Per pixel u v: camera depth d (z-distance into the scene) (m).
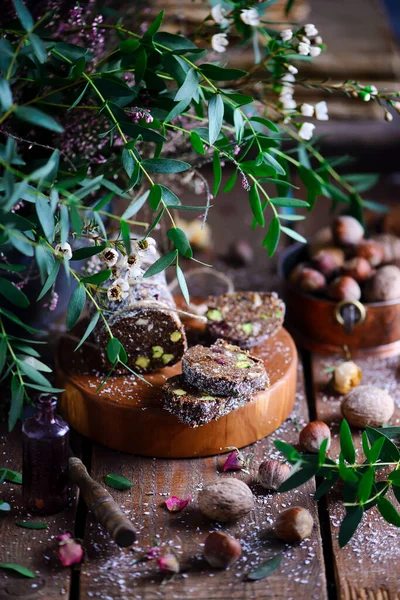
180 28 1.10
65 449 0.83
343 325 1.00
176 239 0.80
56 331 0.99
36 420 0.83
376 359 1.02
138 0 0.99
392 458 0.82
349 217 1.05
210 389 0.86
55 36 0.89
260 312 0.96
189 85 0.81
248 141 0.87
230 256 1.15
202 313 0.99
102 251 0.81
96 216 0.79
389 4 1.60
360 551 0.81
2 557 0.80
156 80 0.84
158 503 0.85
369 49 1.23
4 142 0.89
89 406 0.89
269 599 0.78
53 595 0.78
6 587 0.78
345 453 0.80
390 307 1.00
